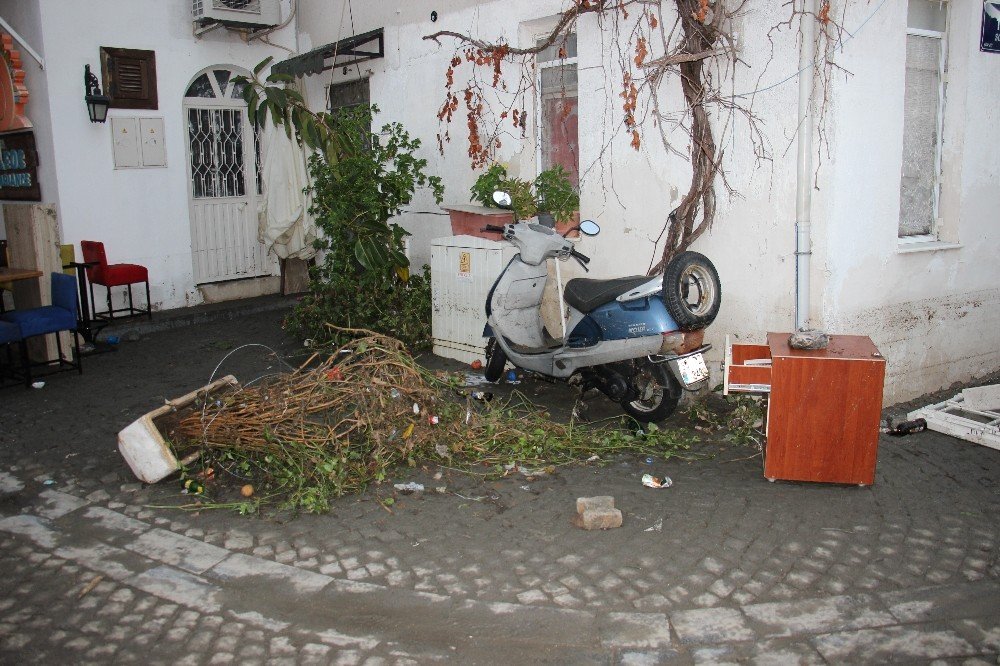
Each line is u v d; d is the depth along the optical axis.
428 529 4.59
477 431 5.80
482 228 7.45
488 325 7.17
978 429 5.82
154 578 4.16
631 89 6.81
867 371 4.86
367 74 10.31
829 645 3.53
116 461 5.71
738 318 6.64
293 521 4.73
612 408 6.69
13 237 8.13
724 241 6.65
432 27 9.22
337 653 3.56
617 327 5.89
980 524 4.60
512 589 3.97
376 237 8.79
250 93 9.69
